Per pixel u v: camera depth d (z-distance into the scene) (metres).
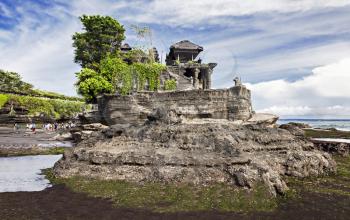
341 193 21.25
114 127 30.05
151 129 27.92
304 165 26.56
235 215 16.77
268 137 29.34
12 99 85.56
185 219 16.14
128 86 63.72
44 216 16.50
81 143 29.88
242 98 48.94
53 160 36.28
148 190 20.67
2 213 16.91
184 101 50.38
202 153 23.88
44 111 90.12
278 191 20.69
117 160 24.52
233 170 21.58
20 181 24.52
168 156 23.55
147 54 75.12
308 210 17.73
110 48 75.38
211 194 19.66
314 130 69.44
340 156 39.09
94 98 65.00
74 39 74.88
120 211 17.30
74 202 18.88
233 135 26.98
